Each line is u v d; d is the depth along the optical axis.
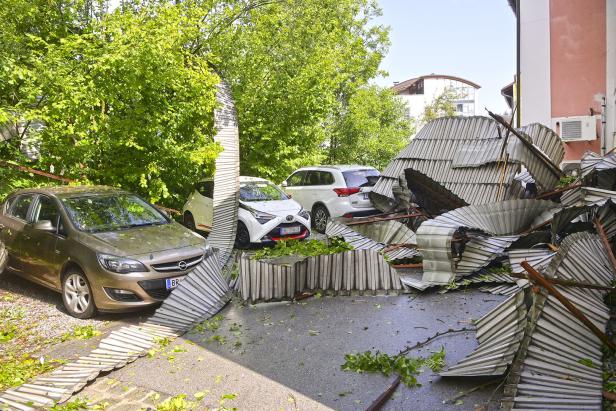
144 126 11.19
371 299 8.04
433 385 5.00
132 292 7.36
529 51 14.59
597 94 13.88
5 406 4.77
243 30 16.28
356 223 11.14
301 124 17.62
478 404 4.55
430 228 8.52
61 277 7.91
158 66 10.67
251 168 16.80
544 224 8.96
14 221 8.88
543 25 14.36
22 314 7.76
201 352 6.17
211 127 13.24
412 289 8.18
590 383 4.35
